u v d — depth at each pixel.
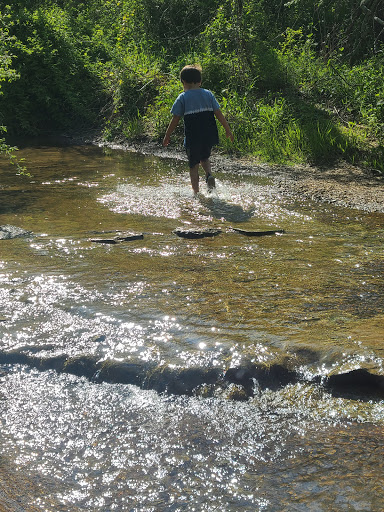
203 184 8.34
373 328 3.78
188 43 15.32
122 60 13.99
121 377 3.31
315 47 15.22
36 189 7.96
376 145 9.95
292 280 4.70
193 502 2.35
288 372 3.29
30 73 13.75
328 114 11.40
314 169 9.36
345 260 5.22
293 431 2.82
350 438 2.75
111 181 8.50
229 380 3.24
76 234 5.95
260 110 11.26
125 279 4.68
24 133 13.20
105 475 2.52
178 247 5.56
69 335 3.71
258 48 13.40
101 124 13.48
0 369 3.44
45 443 2.75
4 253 5.30
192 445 2.72
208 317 3.97
